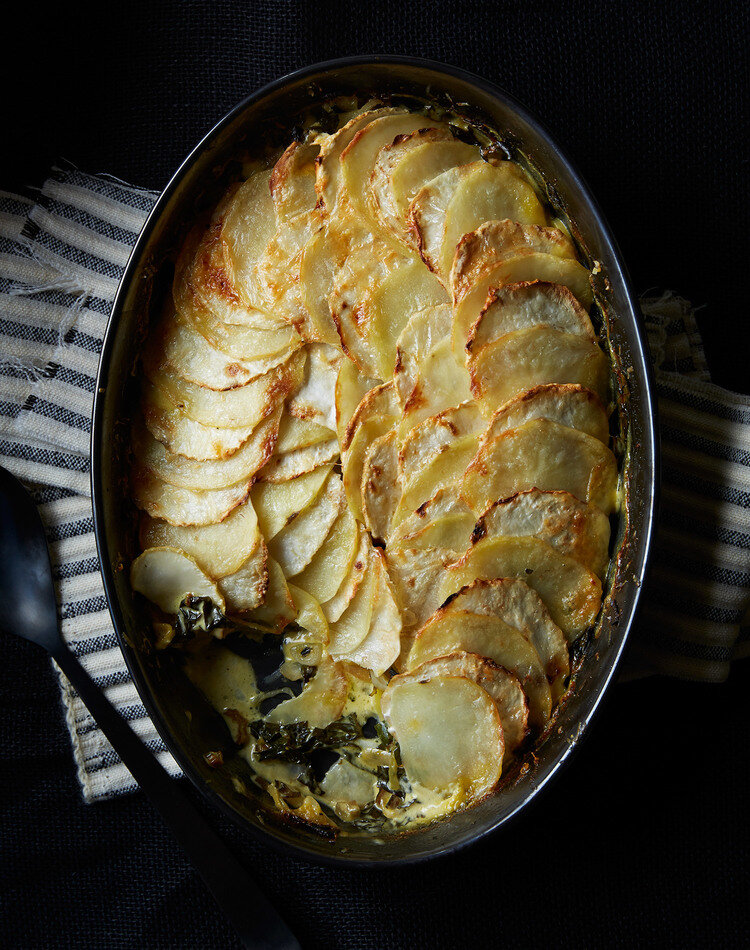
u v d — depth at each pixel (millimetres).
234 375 702
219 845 737
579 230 691
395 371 686
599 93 754
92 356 762
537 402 673
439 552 682
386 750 710
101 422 687
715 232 752
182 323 709
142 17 763
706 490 733
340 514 707
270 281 703
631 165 753
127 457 709
